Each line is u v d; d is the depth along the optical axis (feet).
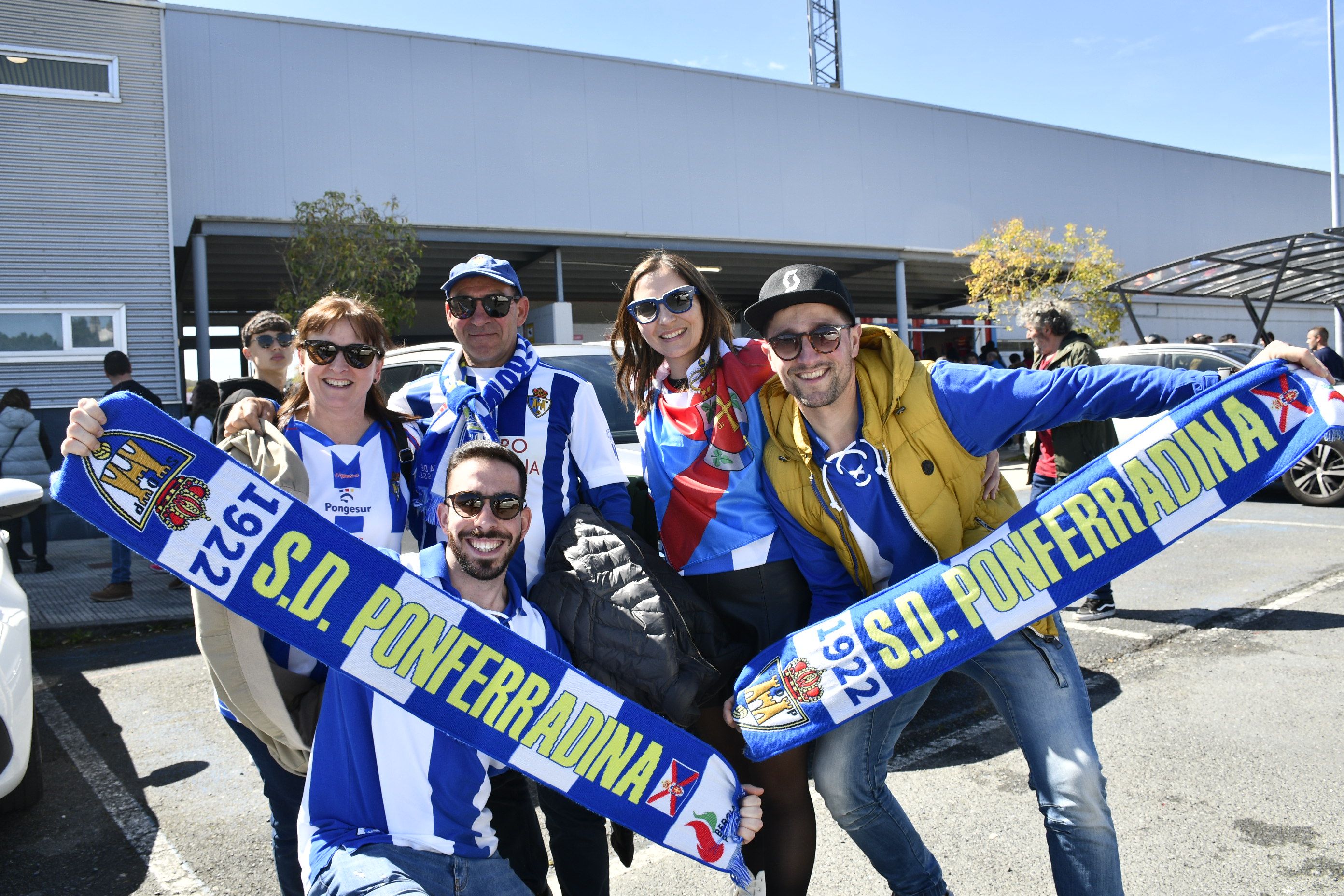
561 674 6.68
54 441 35.55
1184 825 9.68
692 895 9.09
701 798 6.93
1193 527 6.90
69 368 35.96
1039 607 7.01
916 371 7.16
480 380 8.39
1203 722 12.30
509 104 52.80
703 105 59.06
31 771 11.21
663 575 7.25
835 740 7.47
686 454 7.70
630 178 56.65
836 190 64.44
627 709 6.77
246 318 74.13
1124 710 12.92
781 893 7.60
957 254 66.03
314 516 6.58
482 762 6.66
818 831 10.28
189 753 13.11
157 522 6.51
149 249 37.24
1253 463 6.79
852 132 65.16
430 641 6.56
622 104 56.34
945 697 14.20
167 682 16.51
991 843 9.63
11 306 35.04
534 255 57.98
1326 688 13.20
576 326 77.46
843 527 7.30
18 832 10.77
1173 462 6.93
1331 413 6.47
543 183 53.88
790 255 61.57
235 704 6.75
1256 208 88.79
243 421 7.38
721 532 7.57
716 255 60.23
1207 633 16.25
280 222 45.37
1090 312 61.72
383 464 7.73
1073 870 6.69
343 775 6.37
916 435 7.00
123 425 6.44
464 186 51.60
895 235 67.15
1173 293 43.62
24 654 10.72
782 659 7.31
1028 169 73.82
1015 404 6.98
